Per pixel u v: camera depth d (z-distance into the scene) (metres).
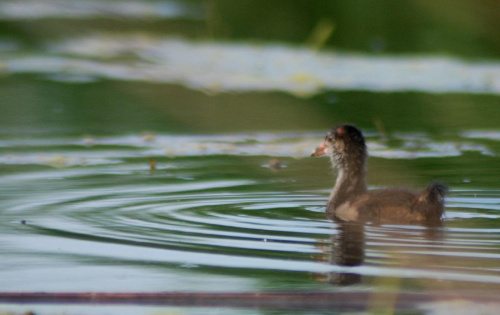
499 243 11.28
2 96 27.05
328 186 15.62
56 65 33.47
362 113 24.25
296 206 13.87
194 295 9.05
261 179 16.22
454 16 36.06
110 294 9.12
